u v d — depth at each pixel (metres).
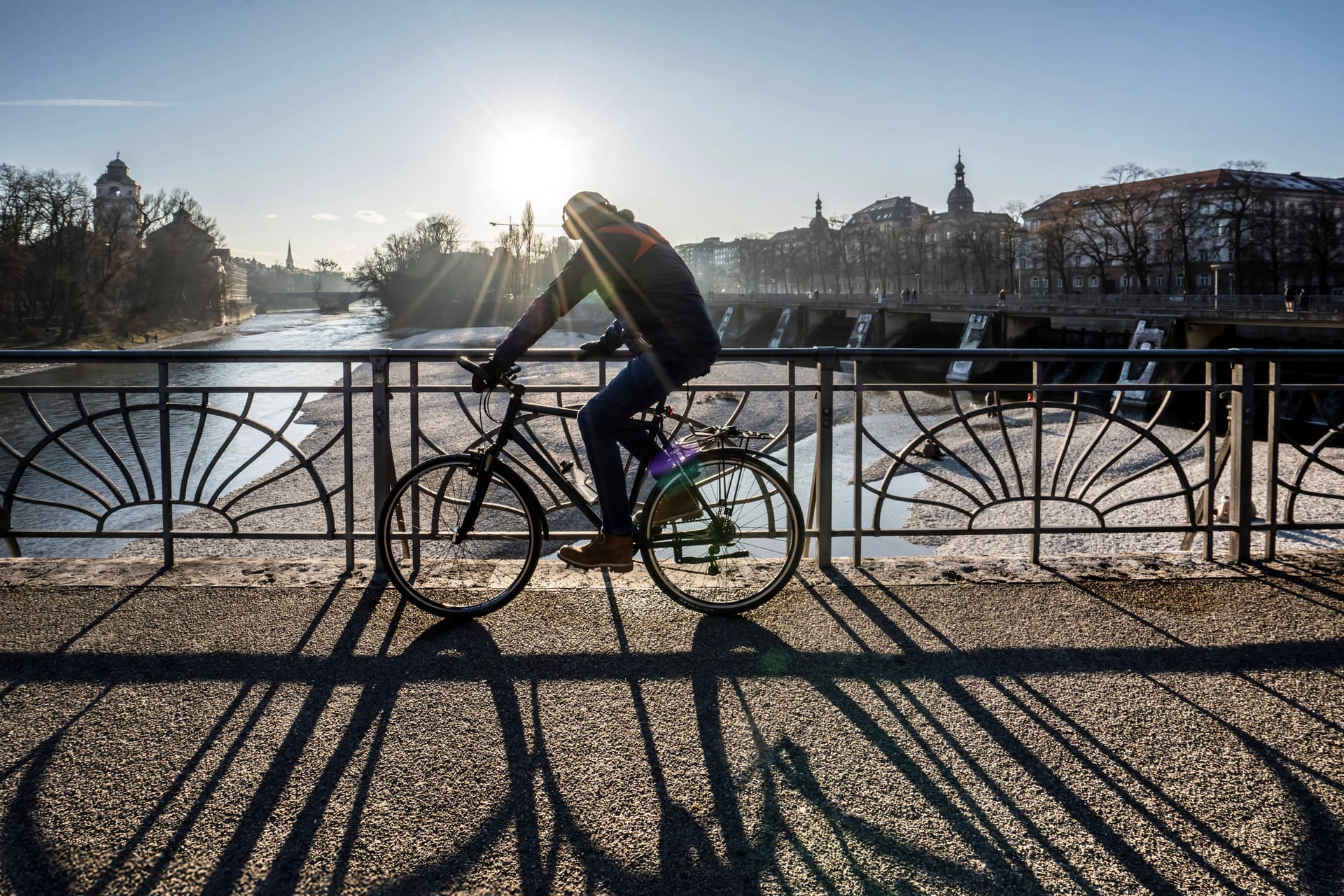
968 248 97.88
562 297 3.41
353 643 3.38
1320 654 3.28
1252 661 3.23
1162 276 88.06
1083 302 60.31
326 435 18.08
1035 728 2.75
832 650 3.34
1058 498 4.48
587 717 2.81
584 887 2.00
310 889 1.99
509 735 2.69
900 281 109.94
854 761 2.56
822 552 4.32
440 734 2.70
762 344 94.81
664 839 2.18
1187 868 2.08
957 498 13.95
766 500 3.78
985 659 3.26
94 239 80.62
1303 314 44.50
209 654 3.27
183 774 2.46
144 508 13.08
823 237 123.56
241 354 4.21
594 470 3.54
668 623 3.61
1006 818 2.28
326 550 9.88
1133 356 4.33
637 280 3.37
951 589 4.02
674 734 2.71
